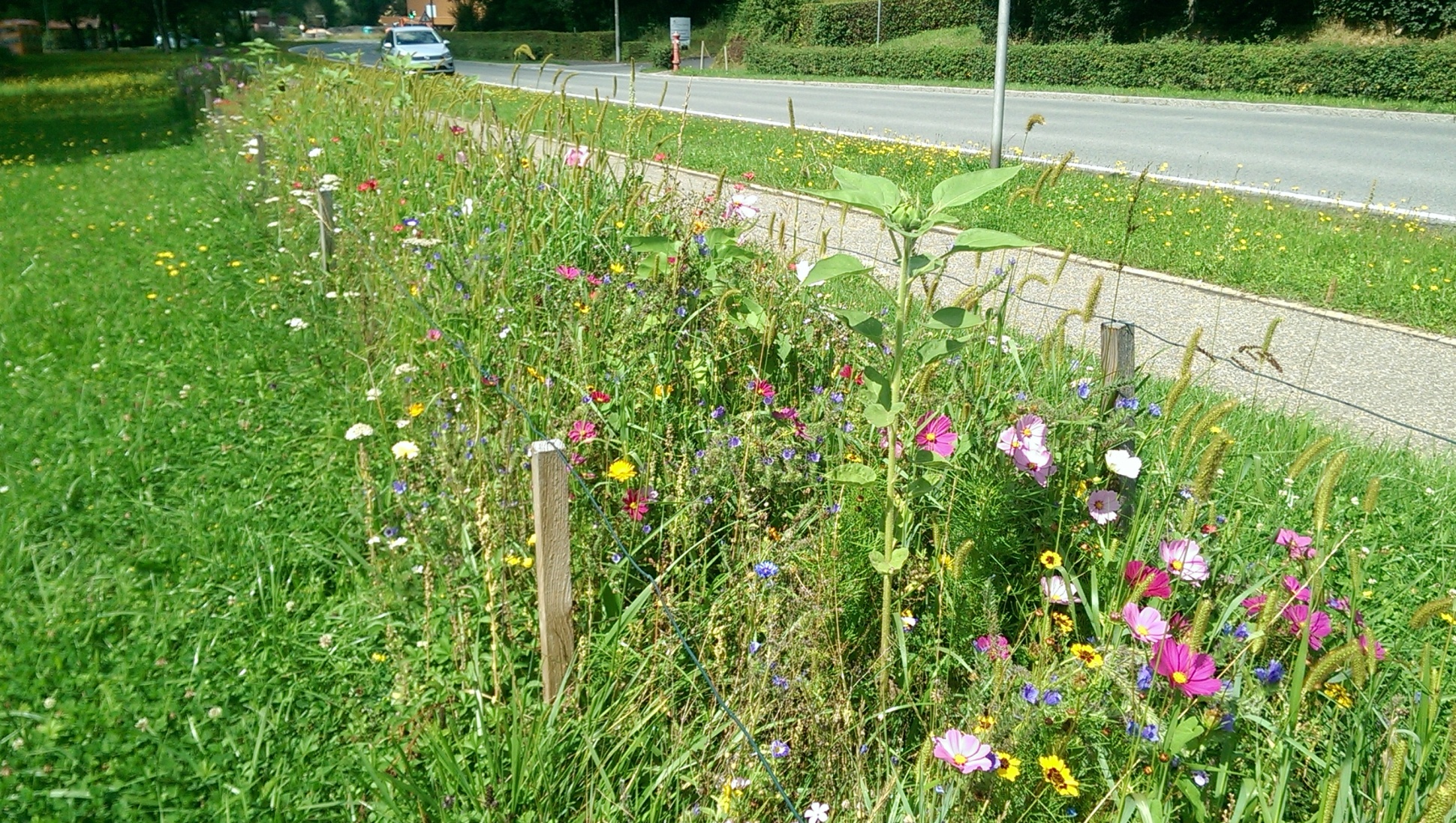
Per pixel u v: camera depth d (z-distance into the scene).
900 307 2.80
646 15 60.66
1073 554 3.31
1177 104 23.25
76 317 6.24
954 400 3.48
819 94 29.12
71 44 49.69
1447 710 2.98
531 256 5.28
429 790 2.70
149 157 13.37
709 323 4.52
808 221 9.89
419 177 7.59
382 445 4.44
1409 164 14.16
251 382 5.23
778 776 2.68
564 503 2.80
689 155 13.64
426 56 34.06
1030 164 13.34
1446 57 20.47
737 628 3.13
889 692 3.02
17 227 8.97
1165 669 2.40
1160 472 3.49
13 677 3.12
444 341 4.67
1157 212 10.35
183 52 40.72
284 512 4.04
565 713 2.90
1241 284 8.19
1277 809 2.26
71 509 4.12
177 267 7.25
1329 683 2.71
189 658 3.23
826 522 3.23
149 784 2.76
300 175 8.59
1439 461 4.91
